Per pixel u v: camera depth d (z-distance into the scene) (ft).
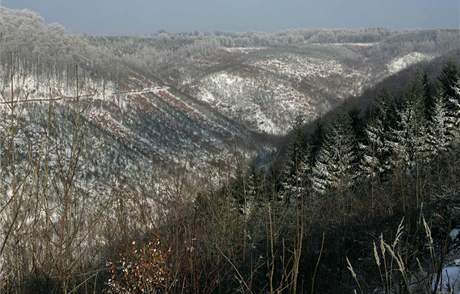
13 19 258.37
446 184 38.22
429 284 10.57
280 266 23.48
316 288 23.68
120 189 14.96
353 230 32.58
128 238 14.89
